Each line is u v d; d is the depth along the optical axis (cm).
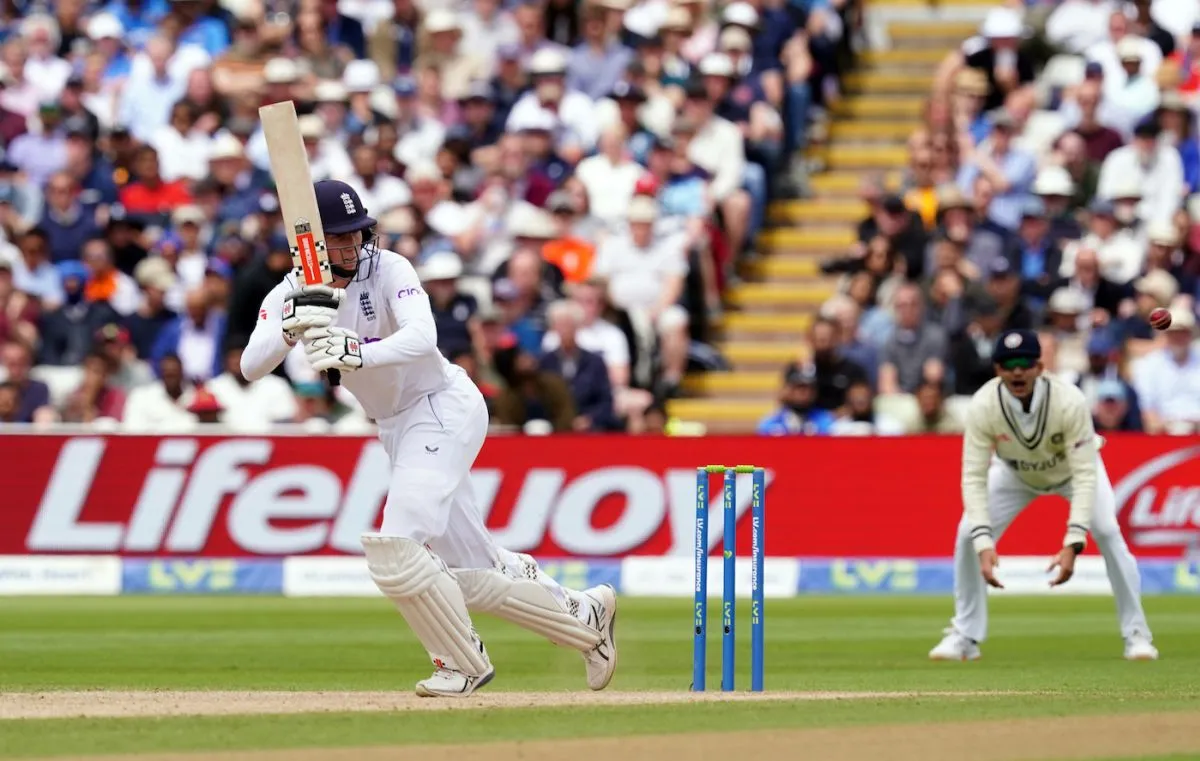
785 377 5475
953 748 1942
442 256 5366
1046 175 5822
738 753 1897
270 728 2097
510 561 2517
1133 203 5791
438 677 2477
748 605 4694
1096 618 4328
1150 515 5038
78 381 5534
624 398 5416
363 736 2025
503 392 5247
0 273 5634
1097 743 1989
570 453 5081
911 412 5284
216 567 5088
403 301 2386
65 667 3184
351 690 2720
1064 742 1992
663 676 2988
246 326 5459
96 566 5084
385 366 2350
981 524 3206
